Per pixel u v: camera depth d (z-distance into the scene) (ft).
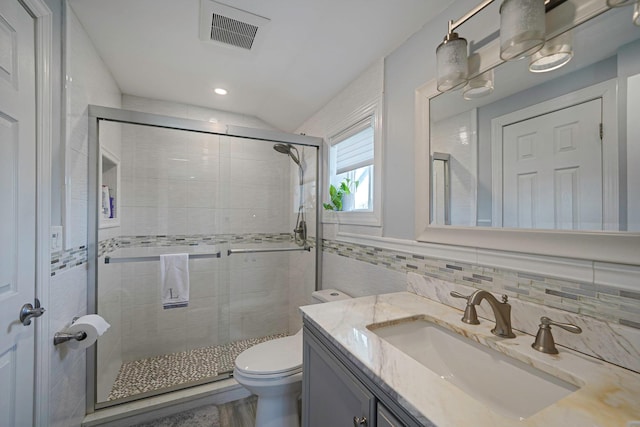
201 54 5.75
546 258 2.80
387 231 5.11
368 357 2.47
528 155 2.96
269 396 4.57
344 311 3.64
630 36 2.27
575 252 2.56
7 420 3.05
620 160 2.31
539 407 2.35
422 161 4.29
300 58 5.78
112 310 6.23
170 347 7.50
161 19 4.73
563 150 2.67
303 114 8.28
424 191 4.26
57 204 4.10
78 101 4.73
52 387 3.89
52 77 3.92
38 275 3.57
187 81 6.88
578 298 2.57
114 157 6.23
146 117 6.08
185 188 7.55
